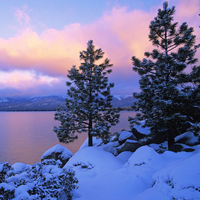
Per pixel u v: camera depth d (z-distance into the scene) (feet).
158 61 49.65
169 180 17.02
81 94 59.82
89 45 61.87
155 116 45.78
